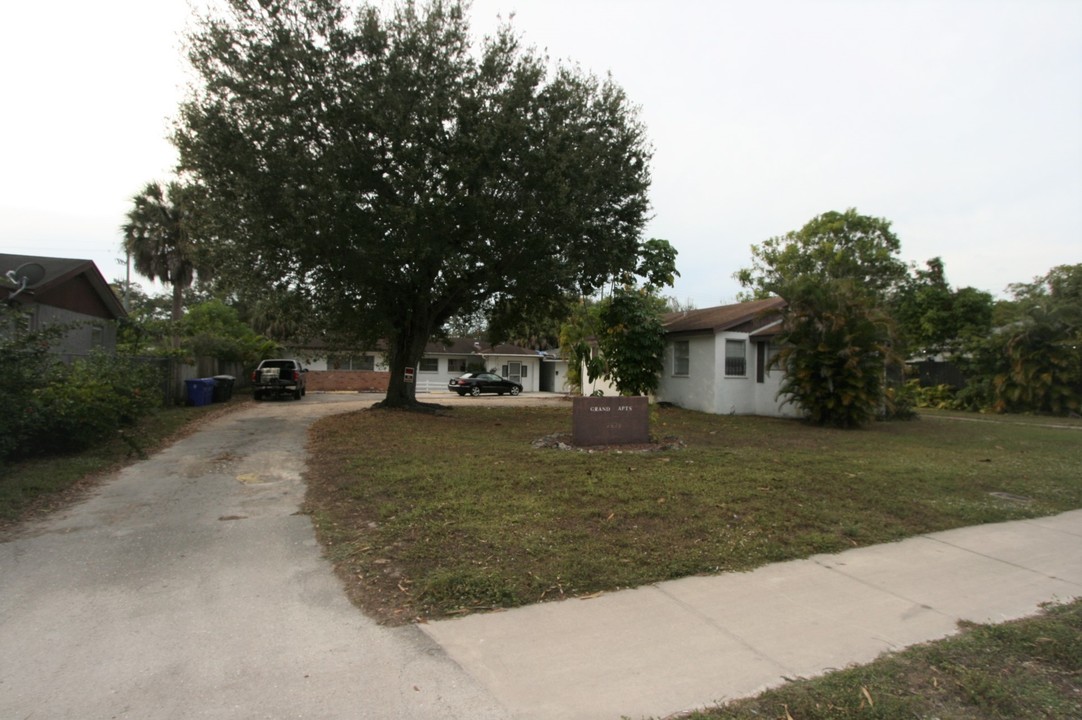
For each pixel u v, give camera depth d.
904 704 3.12
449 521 6.05
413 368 19.55
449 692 3.20
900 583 4.91
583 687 3.27
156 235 30.02
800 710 3.06
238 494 7.47
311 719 2.95
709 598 4.51
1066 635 3.92
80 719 2.92
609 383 26.06
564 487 7.53
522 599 4.38
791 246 40.31
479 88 14.69
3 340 7.92
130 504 6.96
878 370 16.23
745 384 20.84
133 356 15.97
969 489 8.28
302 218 13.21
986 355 25.16
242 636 3.80
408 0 14.45
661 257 22.09
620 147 16.70
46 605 4.24
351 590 4.53
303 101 13.48
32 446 9.20
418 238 13.90
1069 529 6.61
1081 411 22.00
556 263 15.66
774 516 6.48
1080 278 27.50
